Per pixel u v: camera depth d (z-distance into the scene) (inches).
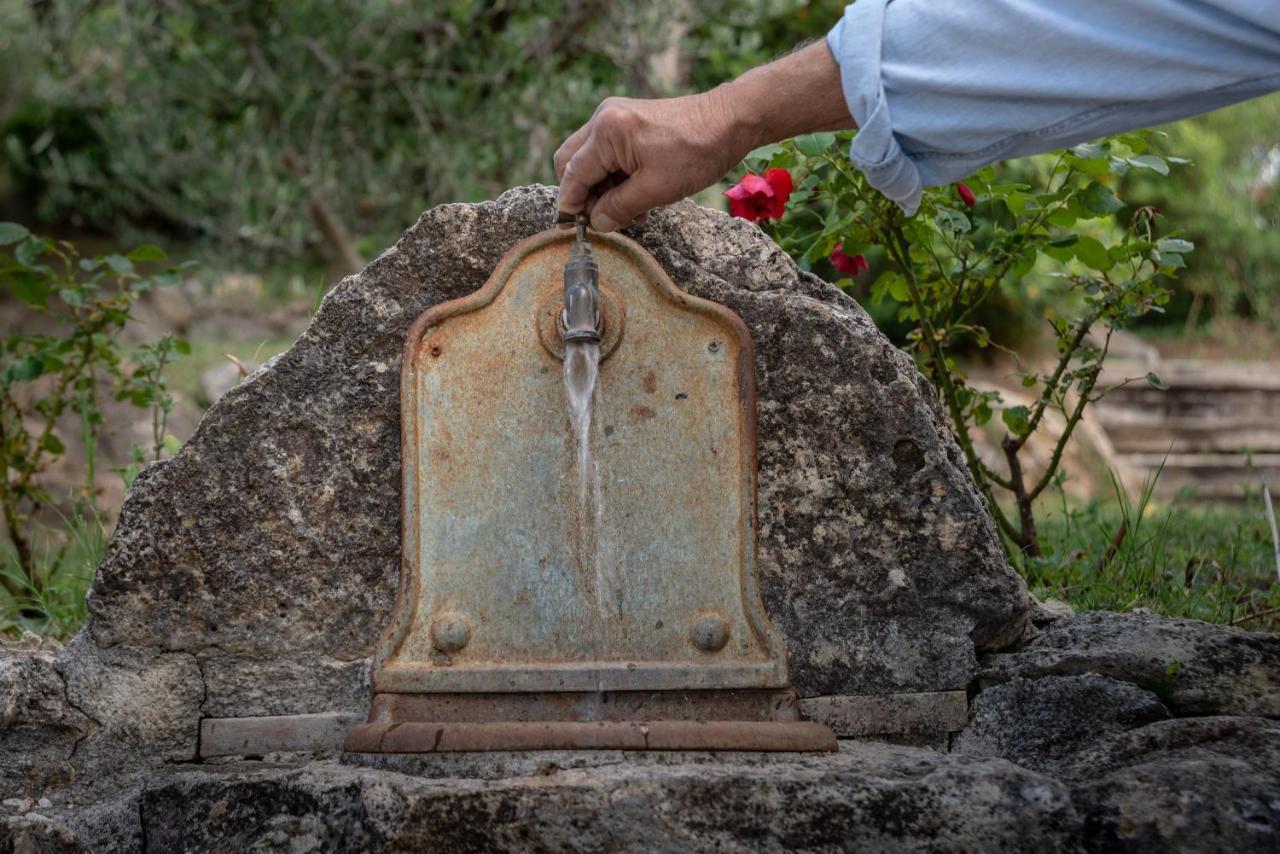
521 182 261.4
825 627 72.7
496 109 257.3
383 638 68.4
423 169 269.7
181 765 71.7
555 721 66.4
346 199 266.5
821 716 72.3
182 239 347.9
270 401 72.2
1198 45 55.6
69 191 296.2
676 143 62.3
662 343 70.6
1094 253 104.9
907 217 105.6
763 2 257.9
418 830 59.9
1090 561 116.0
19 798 71.2
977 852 60.1
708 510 69.9
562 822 59.6
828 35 61.8
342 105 261.0
